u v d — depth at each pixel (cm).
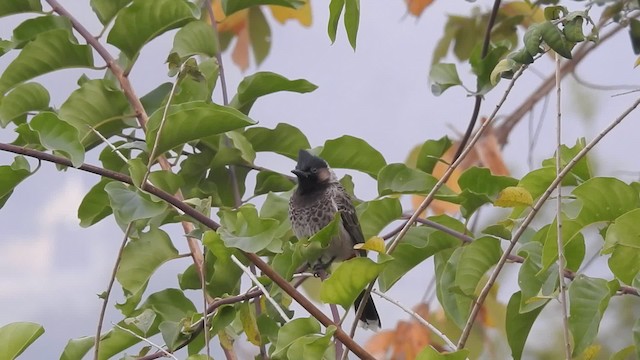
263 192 922
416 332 932
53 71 846
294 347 581
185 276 812
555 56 629
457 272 729
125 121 852
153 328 772
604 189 635
